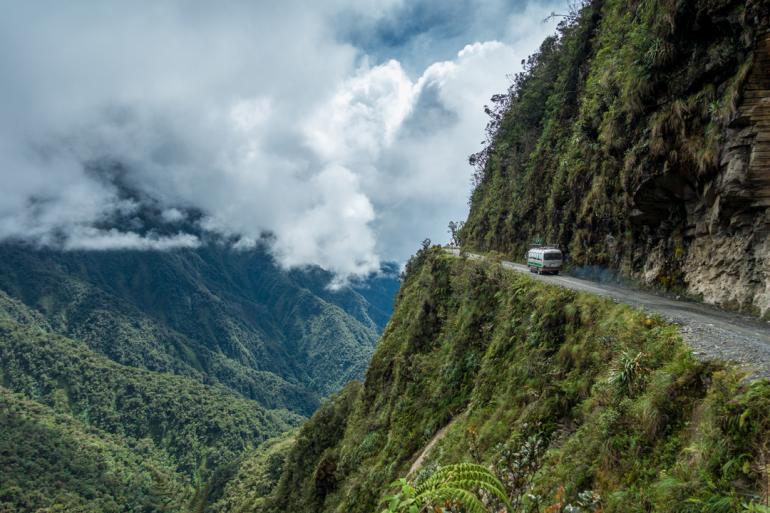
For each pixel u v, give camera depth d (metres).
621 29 26.77
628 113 21.52
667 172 18.03
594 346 11.49
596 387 9.51
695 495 4.85
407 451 20.83
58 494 141.00
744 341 8.80
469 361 20.58
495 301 21.61
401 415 24.80
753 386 5.47
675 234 18.83
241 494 99.50
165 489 160.12
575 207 28.94
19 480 142.75
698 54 17.06
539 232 35.06
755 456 4.73
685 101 17.38
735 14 15.07
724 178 14.91
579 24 37.25
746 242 14.32
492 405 14.89
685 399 6.62
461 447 13.94
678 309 13.92
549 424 10.12
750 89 14.21
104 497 149.38
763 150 13.71
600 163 25.64
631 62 21.45
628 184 21.05
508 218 42.38
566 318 14.23
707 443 5.32
